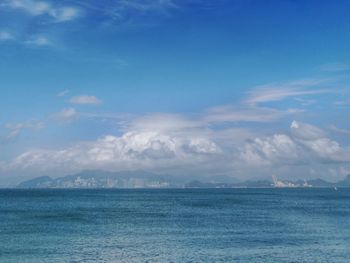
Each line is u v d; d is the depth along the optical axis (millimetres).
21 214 93125
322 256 44500
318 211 108062
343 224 75688
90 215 91562
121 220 80625
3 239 54438
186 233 61938
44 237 56625
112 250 47562
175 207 123062
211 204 140875
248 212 103062
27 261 41312
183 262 41500
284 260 42406
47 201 160375
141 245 50938
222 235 59844
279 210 111000
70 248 48438
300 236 59125
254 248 48938
